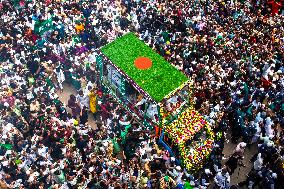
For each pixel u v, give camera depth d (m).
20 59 31.36
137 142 26.89
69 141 26.28
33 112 27.62
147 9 36.09
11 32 34.22
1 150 25.95
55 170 24.30
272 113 28.55
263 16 36.09
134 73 27.53
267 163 25.91
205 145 26.39
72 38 33.59
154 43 33.31
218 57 31.64
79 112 29.08
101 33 33.97
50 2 37.03
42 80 29.98
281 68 31.61
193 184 25.00
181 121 26.70
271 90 29.67
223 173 25.16
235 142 28.36
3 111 27.61
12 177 24.80
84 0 37.19
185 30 34.44
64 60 31.67
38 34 34.03
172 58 31.31
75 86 31.77
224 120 27.66
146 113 27.33
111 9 36.12
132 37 30.06
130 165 25.70
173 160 25.95
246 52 31.92
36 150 25.50
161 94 26.36
